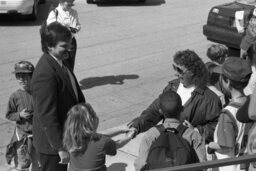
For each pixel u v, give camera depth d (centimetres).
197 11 1620
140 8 1656
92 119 443
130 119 837
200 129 472
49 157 479
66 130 441
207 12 1608
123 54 1176
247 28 884
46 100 454
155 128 426
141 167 421
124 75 1043
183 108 477
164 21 1486
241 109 401
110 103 903
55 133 457
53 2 1762
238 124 426
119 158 682
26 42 1267
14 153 609
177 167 331
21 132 597
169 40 1289
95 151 443
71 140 439
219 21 1135
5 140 759
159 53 1184
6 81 995
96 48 1216
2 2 1416
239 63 429
